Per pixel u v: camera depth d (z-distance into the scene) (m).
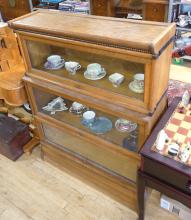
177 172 1.12
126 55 1.13
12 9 4.02
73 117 1.75
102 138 1.57
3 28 1.82
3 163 2.10
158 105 1.33
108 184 1.73
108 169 1.70
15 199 1.82
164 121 1.35
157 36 1.08
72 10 3.55
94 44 1.18
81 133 1.65
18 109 2.21
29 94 1.72
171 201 1.60
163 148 1.20
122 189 1.66
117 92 1.31
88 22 1.33
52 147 1.95
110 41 1.11
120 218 1.66
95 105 1.37
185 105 1.44
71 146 1.90
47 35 1.32
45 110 1.83
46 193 1.85
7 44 1.88
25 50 1.50
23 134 2.12
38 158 2.12
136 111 1.26
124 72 1.40
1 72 1.91
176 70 3.09
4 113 2.35
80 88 1.42
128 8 3.44
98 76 1.44
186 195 1.17
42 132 1.96
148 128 1.28
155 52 1.03
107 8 3.39
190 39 3.20
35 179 1.95
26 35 1.41
